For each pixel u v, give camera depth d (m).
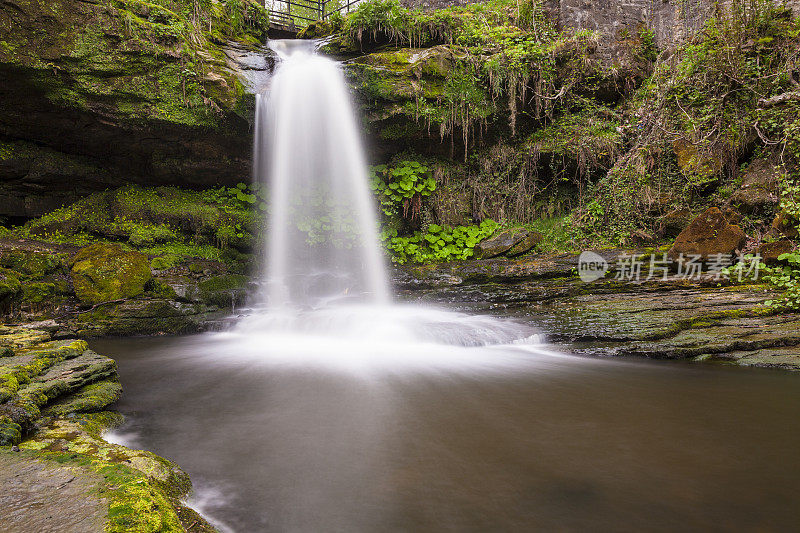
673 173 10.28
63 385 3.99
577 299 8.59
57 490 2.22
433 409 4.41
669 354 6.27
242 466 3.22
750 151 9.68
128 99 9.66
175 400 4.64
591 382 5.30
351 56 12.23
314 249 11.39
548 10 11.77
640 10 11.96
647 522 2.56
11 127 9.97
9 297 7.44
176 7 10.82
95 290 8.16
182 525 2.27
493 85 10.96
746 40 9.71
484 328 7.32
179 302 8.67
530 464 3.26
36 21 8.70
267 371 5.75
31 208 10.66
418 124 11.09
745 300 7.21
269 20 14.33
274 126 10.94
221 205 11.45
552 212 11.91
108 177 11.27
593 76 11.52
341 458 3.35
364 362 6.19
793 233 8.05
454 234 11.46
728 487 2.95
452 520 2.57
